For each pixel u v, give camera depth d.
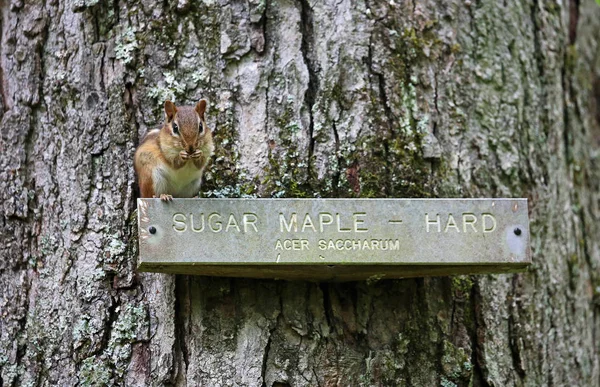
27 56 4.97
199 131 4.59
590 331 5.68
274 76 4.84
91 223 4.66
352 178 4.71
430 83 5.05
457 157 5.02
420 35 5.11
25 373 4.57
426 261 4.33
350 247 4.29
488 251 4.37
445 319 4.79
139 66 4.83
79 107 4.82
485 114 5.18
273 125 4.76
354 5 4.99
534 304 5.11
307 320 4.57
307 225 4.29
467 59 5.22
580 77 6.40
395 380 4.59
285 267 4.28
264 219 4.26
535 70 5.49
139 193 4.70
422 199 4.39
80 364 4.50
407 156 4.83
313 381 4.48
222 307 4.53
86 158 4.75
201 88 4.82
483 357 4.82
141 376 4.45
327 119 4.79
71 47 4.91
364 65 4.91
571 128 5.91
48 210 4.75
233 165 4.71
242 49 4.86
